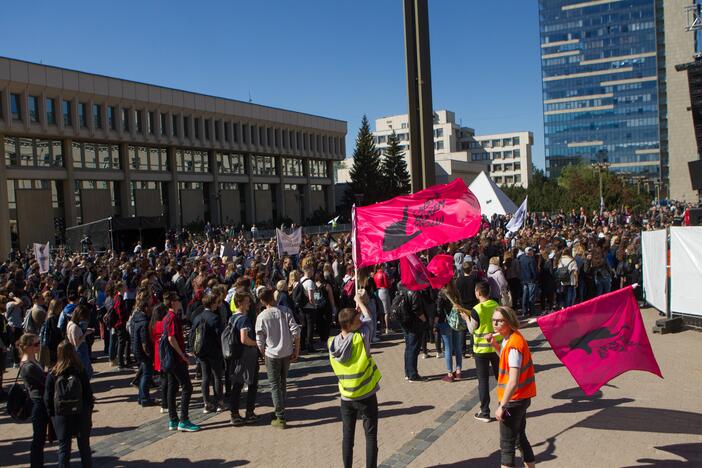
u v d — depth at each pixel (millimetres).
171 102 61406
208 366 8875
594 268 16016
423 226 8844
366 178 82062
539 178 87438
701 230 12555
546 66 133375
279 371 8016
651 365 6668
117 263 19844
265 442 7484
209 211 69188
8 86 46344
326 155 86062
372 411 5863
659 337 12461
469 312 8125
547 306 16969
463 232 8836
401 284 9930
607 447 6641
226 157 71000
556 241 17609
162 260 18609
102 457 7246
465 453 6711
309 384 10305
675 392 8555
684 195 86750
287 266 15406
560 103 132250
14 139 48469
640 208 60719
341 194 96500
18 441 8117
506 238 23594
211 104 66375
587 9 129125
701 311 12664
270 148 75625
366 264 8820
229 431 7980
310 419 8336
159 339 8852
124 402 9812
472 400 8680
